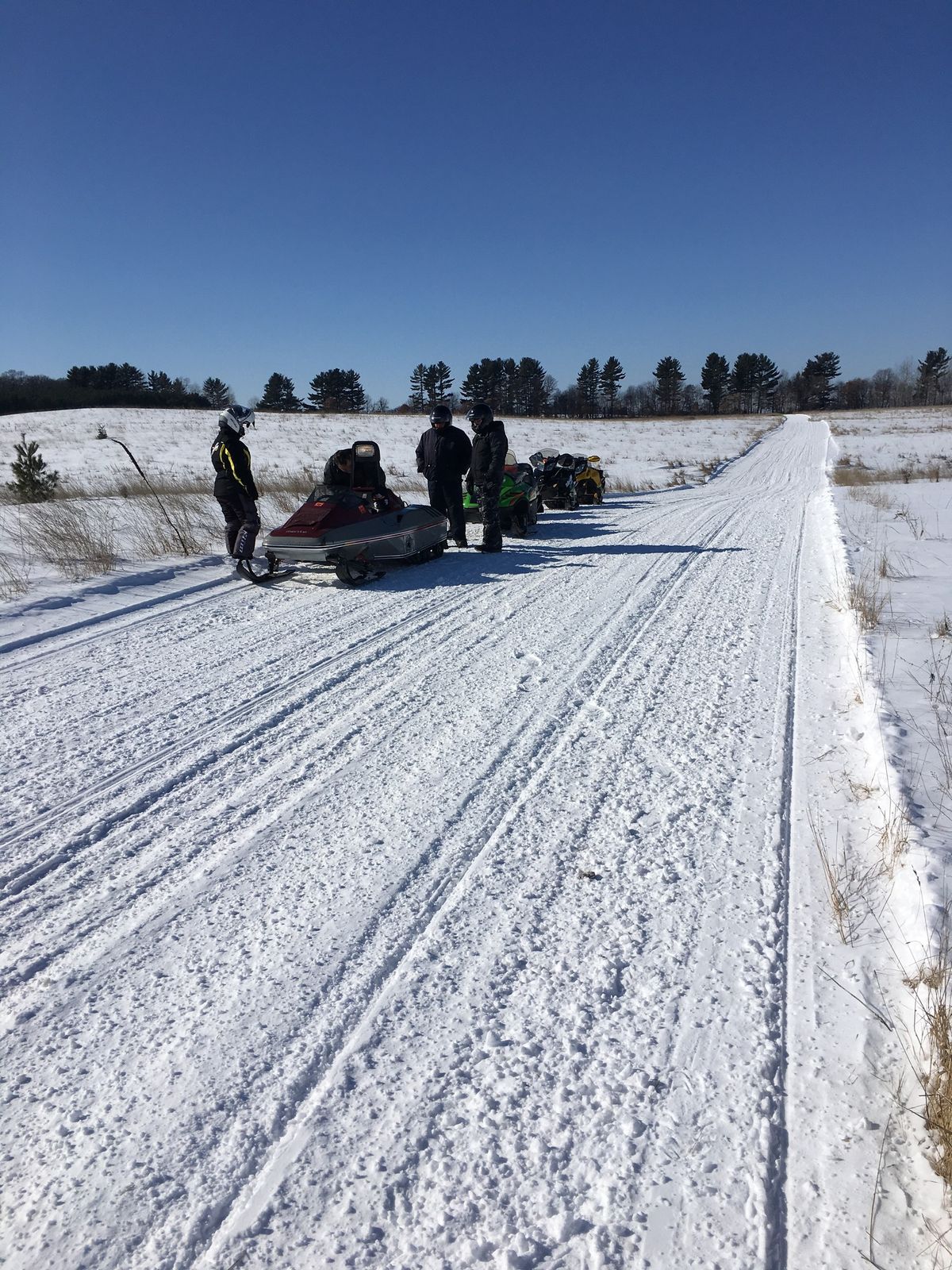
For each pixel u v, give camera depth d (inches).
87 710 206.2
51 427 2288.4
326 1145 85.0
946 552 390.3
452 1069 94.8
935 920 108.8
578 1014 103.1
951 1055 86.3
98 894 130.0
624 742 186.4
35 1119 88.4
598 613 301.0
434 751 183.3
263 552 366.3
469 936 119.0
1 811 155.6
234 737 191.2
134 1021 103.0
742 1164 81.9
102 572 349.1
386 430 2255.2
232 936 119.5
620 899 127.2
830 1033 98.6
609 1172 81.5
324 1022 102.3
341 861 139.0
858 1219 75.7
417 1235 75.5
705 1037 98.7
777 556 403.2
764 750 180.1
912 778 150.9
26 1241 74.8
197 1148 84.7
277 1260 73.4
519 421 3248.0
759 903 125.0
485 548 429.1
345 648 259.0
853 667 228.7
